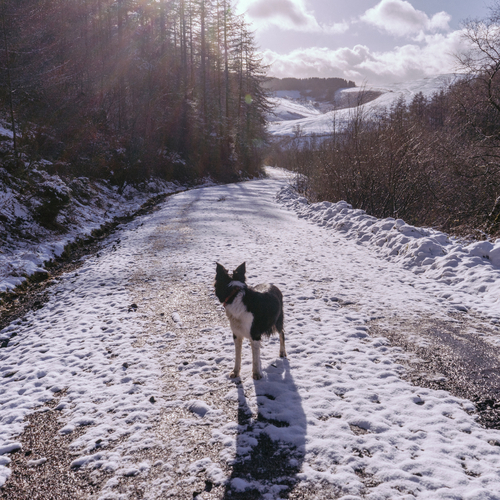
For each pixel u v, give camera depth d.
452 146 14.84
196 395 4.20
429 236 10.16
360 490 2.83
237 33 55.03
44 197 13.18
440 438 3.34
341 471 3.02
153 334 5.88
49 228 12.88
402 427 3.53
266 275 8.70
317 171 21.98
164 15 47.50
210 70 56.06
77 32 26.77
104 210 18.70
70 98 23.19
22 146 16.16
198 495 2.86
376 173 15.80
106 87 29.11
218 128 48.97
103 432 3.64
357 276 8.62
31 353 5.45
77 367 4.96
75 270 10.16
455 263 8.43
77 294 8.05
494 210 12.85
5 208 11.70
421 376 4.43
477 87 14.16
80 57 26.70
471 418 3.63
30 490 3.02
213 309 6.84
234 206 21.59
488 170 13.70
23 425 3.84
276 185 38.91
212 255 10.68
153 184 28.34
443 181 15.02
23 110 19.28
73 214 15.15
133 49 36.69
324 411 3.80
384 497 2.75
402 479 2.90
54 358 5.21
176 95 41.84
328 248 11.48
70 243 12.68
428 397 3.99
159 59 43.00
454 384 4.25
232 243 12.23
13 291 8.48
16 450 3.49
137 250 11.72
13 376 4.86
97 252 12.05
